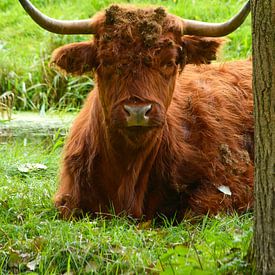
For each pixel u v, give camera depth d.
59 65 15.29
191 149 16.31
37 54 29.77
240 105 17.73
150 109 13.89
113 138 14.89
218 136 16.77
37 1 33.56
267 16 10.52
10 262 12.66
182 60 15.19
